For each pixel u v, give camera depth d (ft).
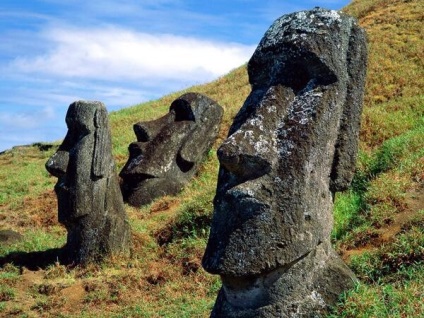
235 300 17.84
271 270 17.24
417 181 32.37
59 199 35.27
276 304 17.47
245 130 17.52
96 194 34.86
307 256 17.81
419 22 69.10
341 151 18.74
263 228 17.02
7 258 36.24
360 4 86.94
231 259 16.97
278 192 17.29
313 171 17.74
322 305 17.83
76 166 34.63
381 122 47.55
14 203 51.44
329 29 18.39
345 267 18.93
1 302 29.94
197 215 36.83
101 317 27.40
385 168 36.37
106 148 35.40
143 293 30.22
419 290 19.71
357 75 18.93
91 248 34.63
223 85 77.71
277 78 18.40
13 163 69.46
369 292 18.61
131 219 41.93
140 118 74.38
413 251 24.67
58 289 31.24
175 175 48.29
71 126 35.53
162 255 34.91
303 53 18.11
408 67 58.85
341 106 18.60
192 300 28.40
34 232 42.47
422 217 27.66
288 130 17.69
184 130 49.37
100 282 31.48
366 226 29.37
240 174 17.54
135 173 46.96
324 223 18.39
